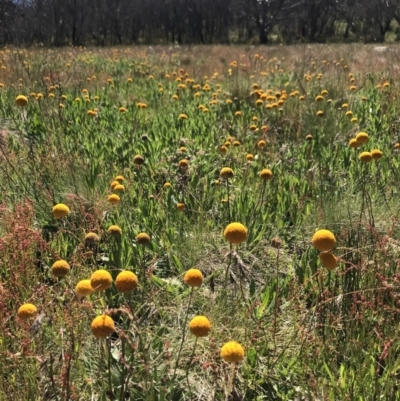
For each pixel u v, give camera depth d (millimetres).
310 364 2309
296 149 5430
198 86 8914
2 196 4059
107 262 3178
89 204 3857
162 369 2221
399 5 52344
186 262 3297
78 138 5676
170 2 56969
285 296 2865
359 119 6375
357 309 2580
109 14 51375
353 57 14969
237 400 1959
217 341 2451
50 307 2514
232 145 5340
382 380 2154
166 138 5520
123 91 9203
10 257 3035
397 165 4547
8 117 6883
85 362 2344
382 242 2746
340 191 4125
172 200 3977
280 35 59719
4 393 2068
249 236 3490
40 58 12992
